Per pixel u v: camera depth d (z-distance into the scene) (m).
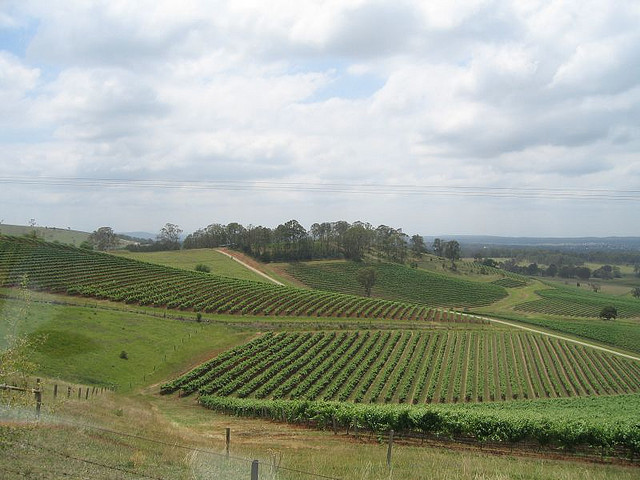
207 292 104.19
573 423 30.73
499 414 33.94
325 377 64.81
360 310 111.88
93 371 55.50
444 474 20.08
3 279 78.44
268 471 17.56
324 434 34.84
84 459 16.56
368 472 19.45
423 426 33.53
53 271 97.44
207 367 64.56
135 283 100.94
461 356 84.94
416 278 177.38
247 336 80.44
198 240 195.12
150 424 28.97
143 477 15.52
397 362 77.62
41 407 22.62
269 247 182.62
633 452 28.47
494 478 19.45
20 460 15.66
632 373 85.69
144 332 72.25
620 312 156.62
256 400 49.75
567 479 21.42
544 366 85.56
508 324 119.56
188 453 19.00
